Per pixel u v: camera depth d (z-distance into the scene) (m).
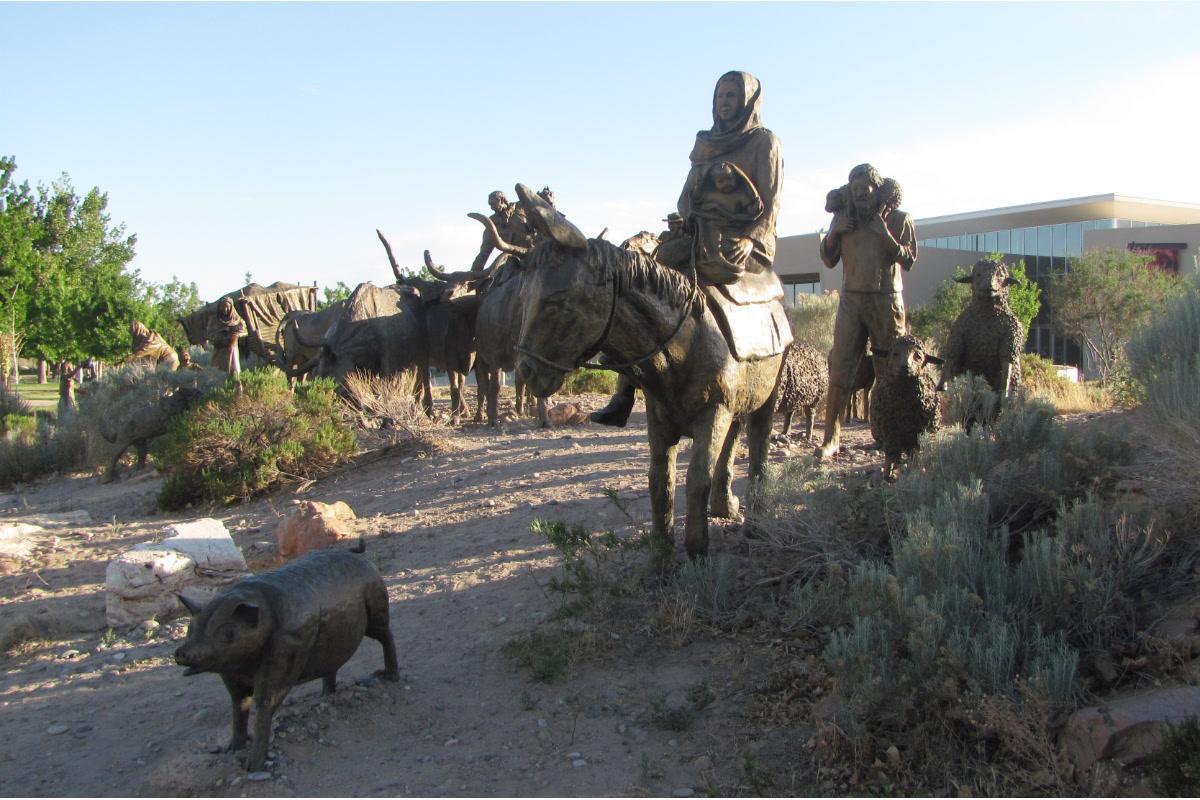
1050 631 4.81
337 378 15.80
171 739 5.24
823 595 5.78
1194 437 5.52
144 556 7.96
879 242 9.03
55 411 24.89
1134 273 43.38
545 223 5.27
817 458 9.93
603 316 5.49
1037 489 6.20
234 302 21.50
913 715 4.42
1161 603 4.97
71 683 6.41
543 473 11.19
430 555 8.61
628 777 4.47
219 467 12.92
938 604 4.69
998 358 8.16
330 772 4.66
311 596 4.83
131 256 71.69
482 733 5.02
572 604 6.30
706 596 6.18
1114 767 3.80
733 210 6.72
